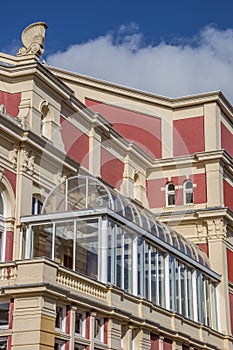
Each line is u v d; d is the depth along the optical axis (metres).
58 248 20.56
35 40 23.30
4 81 22.78
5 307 16.73
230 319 28.75
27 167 21.42
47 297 15.62
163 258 23.61
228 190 31.39
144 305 20.66
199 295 26.16
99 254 19.62
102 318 18.25
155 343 20.97
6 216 20.64
